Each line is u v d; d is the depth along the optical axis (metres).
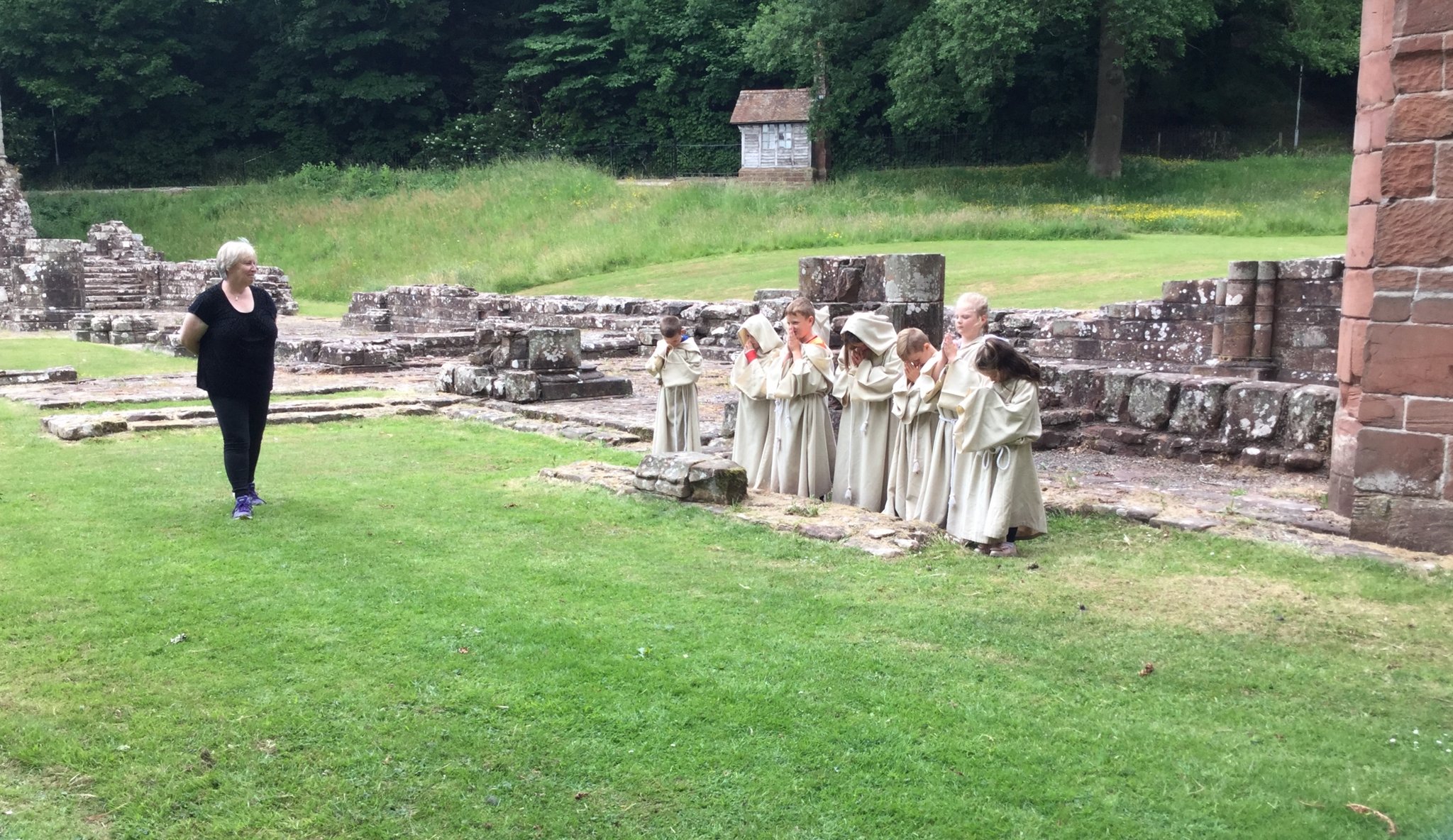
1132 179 38.22
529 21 54.50
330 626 5.37
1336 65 39.84
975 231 29.42
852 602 5.75
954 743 4.19
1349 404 7.48
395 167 51.22
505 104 51.22
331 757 4.08
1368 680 4.75
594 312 22.47
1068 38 41.16
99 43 47.81
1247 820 3.66
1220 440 9.53
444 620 5.46
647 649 5.07
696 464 7.86
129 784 3.89
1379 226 6.63
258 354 7.41
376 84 51.19
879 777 3.95
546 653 5.04
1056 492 8.11
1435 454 6.55
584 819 3.70
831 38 41.97
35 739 4.20
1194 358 15.76
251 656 4.99
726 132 50.28
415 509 7.74
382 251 37.28
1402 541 6.70
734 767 4.02
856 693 4.62
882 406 7.81
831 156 46.75
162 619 5.46
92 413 12.09
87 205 43.16
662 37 51.03
